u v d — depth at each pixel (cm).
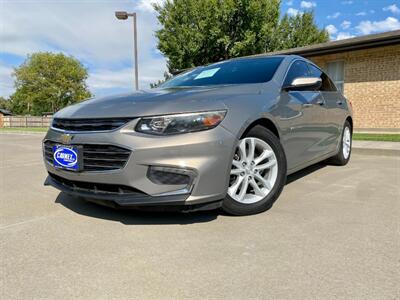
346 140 541
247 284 183
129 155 248
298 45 2628
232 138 262
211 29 1856
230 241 239
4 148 1002
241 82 344
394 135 957
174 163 246
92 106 289
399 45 1076
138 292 177
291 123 340
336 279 186
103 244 237
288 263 205
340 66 1245
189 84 369
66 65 5719
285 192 372
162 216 292
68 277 194
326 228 261
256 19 1902
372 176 451
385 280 184
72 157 276
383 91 1148
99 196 264
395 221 276
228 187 271
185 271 198
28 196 379
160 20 1998
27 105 5981
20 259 217
